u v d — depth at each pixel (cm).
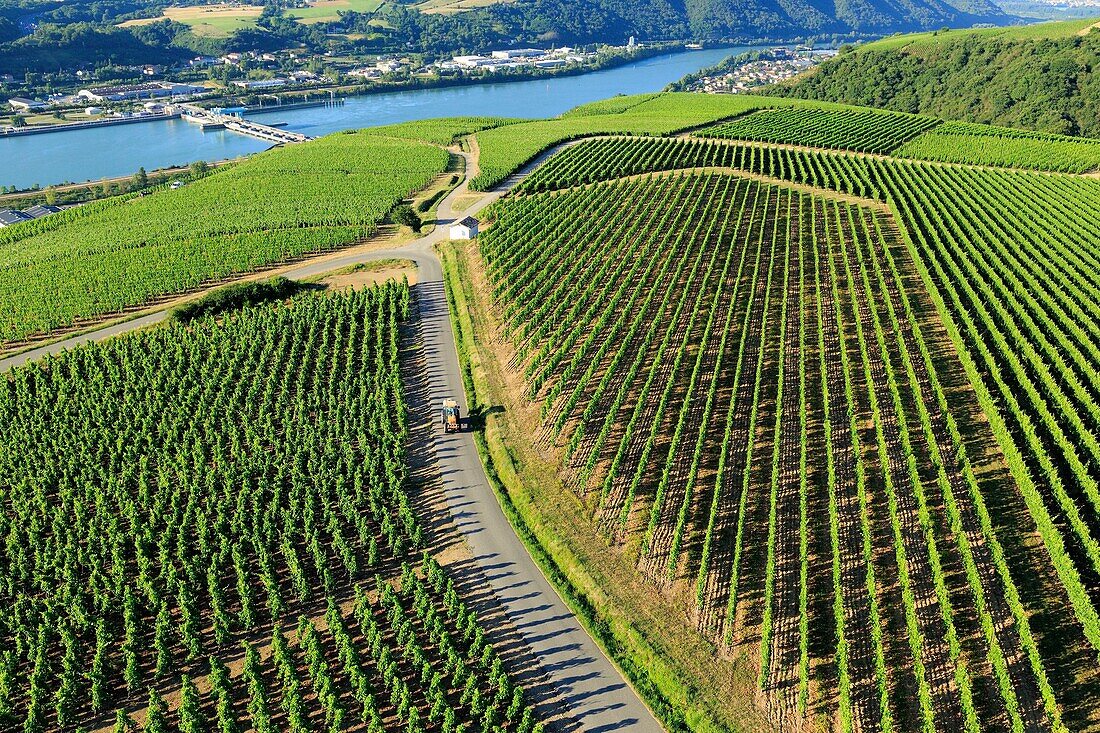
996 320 8962
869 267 10881
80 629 5497
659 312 9344
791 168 16075
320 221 13938
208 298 10162
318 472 6944
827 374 8156
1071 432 6950
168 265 11900
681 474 6738
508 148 19212
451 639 5359
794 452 6950
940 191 14412
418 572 5981
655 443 7144
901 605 5359
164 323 10006
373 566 6022
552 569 5934
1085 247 11312
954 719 4603
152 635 5494
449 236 13238
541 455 7181
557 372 8412
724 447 6650
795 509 6269
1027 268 10388
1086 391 7269
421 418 7938
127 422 7606
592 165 17088
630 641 5297
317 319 9588
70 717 4947
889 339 8825
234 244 12825
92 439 7362
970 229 12000
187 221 14338
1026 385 7312
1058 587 5462
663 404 7362
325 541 6294
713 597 5544
